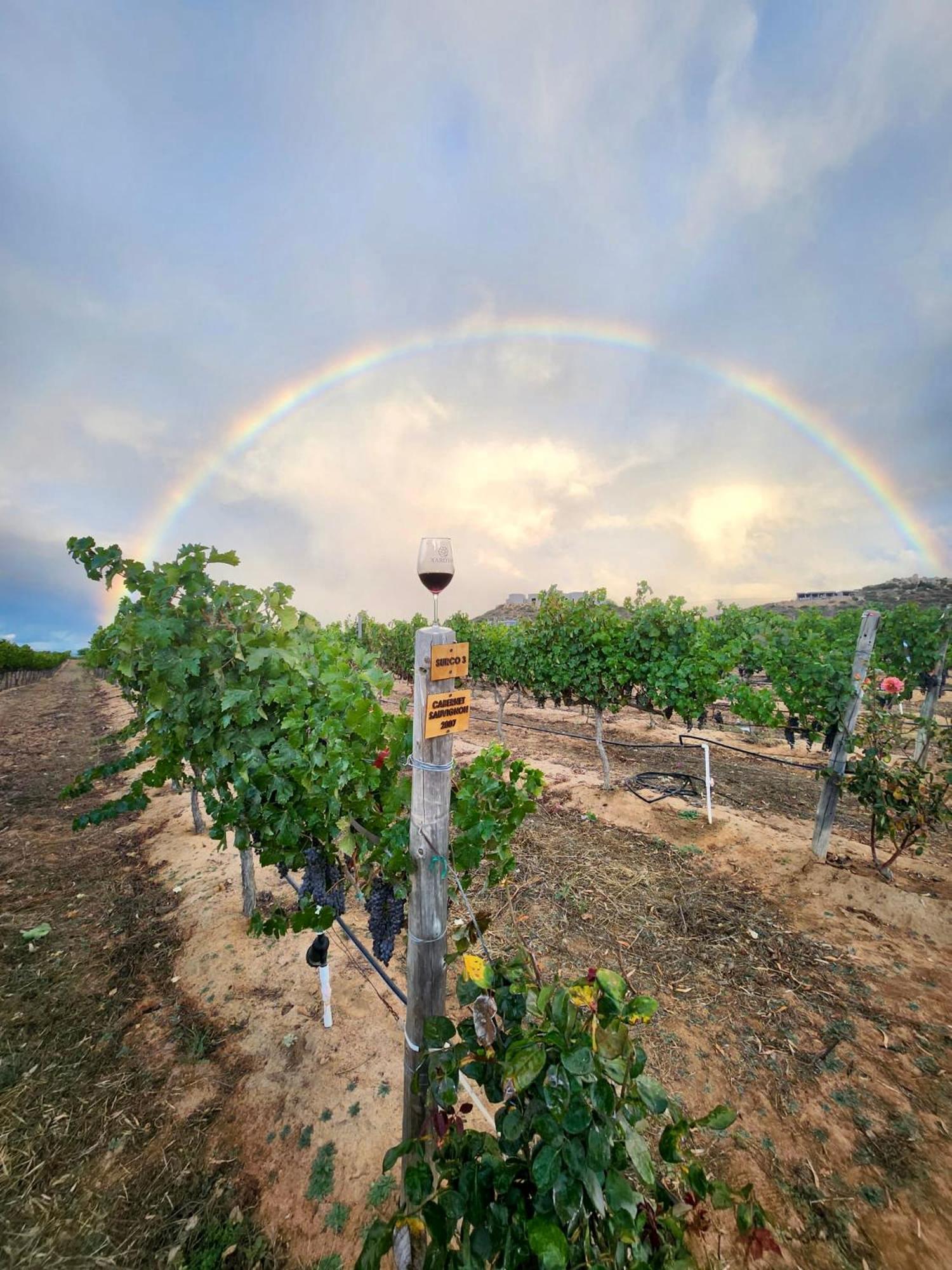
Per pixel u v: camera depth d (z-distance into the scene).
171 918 4.69
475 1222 1.16
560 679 7.95
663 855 5.62
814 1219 2.33
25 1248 2.27
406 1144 1.43
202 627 3.00
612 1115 1.18
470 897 4.86
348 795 2.33
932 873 5.25
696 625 7.10
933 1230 2.27
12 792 8.59
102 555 2.90
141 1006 3.66
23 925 4.68
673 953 4.09
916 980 3.76
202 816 7.04
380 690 2.69
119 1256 2.24
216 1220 2.37
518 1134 1.19
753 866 5.38
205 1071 3.11
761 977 3.82
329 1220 2.35
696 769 8.84
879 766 5.05
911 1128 2.71
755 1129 2.74
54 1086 3.04
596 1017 1.24
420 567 2.07
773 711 6.29
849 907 4.66
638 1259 1.10
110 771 3.71
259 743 2.83
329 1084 3.00
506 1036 1.45
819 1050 3.19
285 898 4.88
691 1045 3.24
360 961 4.01
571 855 5.65
